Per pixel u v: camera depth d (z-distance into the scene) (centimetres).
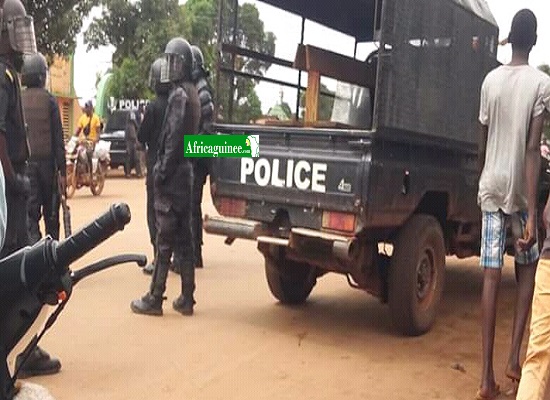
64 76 2958
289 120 657
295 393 432
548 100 424
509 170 429
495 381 462
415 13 539
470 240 663
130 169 2039
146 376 446
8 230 378
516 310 457
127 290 657
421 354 520
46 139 584
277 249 586
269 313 613
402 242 543
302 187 536
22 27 370
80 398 407
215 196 595
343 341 543
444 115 589
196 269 787
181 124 562
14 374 171
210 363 477
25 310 164
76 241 159
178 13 2877
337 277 785
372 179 501
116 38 2841
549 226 354
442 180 586
